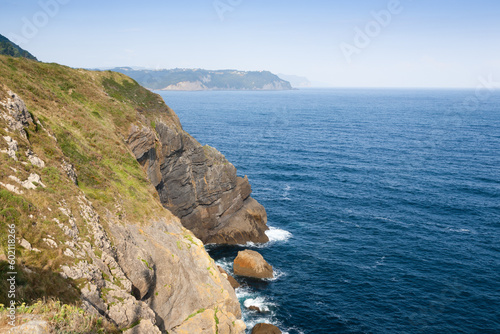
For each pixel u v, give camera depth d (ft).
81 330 51.13
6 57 143.54
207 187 198.90
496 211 234.17
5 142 78.69
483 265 168.35
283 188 285.43
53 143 100.89
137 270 88.07
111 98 171.63
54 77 157.48
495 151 417.49
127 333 65.62
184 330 94.79
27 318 46.01
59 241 67.87
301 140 499.92
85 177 107.04
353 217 227.40
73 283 63.05
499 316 132.36
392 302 141.49
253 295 146.82
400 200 256.73
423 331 125.08
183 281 104.83
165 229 119.96
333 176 318.65
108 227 91.66
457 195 265.34
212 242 198.90
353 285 153.38
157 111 192.65
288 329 126.72
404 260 173.88
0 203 64.28
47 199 74.79
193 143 194.29
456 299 142.51
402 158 388.37
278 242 196.03
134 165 140.77
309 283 155.63
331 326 128.26
